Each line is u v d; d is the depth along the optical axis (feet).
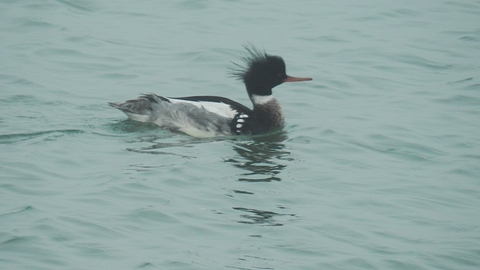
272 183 50.42
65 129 58.39
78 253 40.37
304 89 70.54
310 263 40.91
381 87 71.77
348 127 61.87
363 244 43.34
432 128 62.39
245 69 65.57
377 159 56.03
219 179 50.44
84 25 82.07
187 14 87.30
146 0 90.58
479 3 95.20
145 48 77.66
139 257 40.32
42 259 39.52
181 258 40.45
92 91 67.72
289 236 43.57
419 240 44.16
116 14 85.92
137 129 60.03
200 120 60.29
